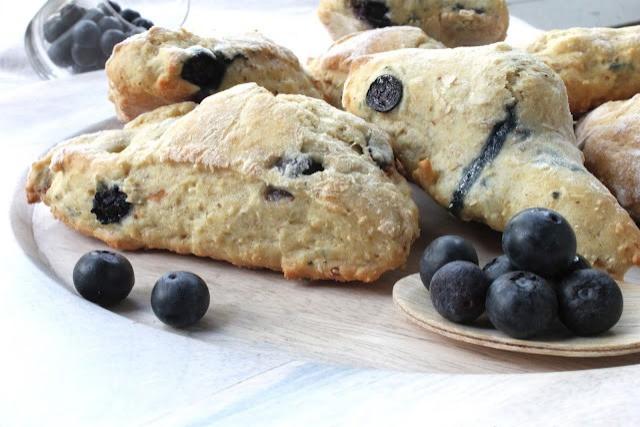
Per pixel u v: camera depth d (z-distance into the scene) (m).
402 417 0.32
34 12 0.66
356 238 0.39
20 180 0.46
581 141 0.45
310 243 0.40
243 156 0.40
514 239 0.36
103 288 0.39
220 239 0.41
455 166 0.42
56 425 0.33
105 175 0.42
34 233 0.43
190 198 0.41
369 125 0.42
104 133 0.44
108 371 0.35
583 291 0.36
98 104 0.53
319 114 0.42
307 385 0.34
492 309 0.36
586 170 0.41
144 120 0.44
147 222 0.42
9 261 0.40
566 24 0.81
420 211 0.44
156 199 0.41
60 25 0.62
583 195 0.40
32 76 0.65
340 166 0.40
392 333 0.38
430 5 0.56
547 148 0.41
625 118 0.44
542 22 0.82
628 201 0.43
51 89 0.55
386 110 0.43
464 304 0.36
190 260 0.42
